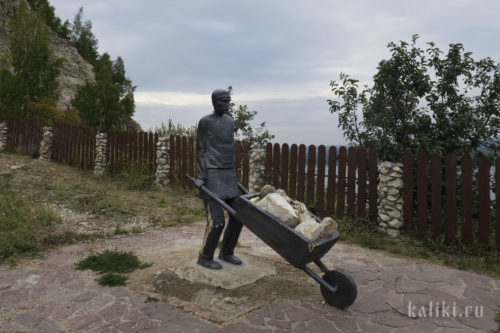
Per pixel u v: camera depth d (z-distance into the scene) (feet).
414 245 20.12
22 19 68.90
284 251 11.36
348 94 26.89
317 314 11.09
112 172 42.68
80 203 27.96
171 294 12.48
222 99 14.20
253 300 12.09
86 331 9.80
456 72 23.43
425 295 12.89
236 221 14.69
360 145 26.45
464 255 18.43
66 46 132.16
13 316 10.64
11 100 62.69
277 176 29.27
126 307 11.34
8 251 16.25
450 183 19.71
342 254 18.45
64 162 48.29
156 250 18.10
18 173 38.24
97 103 79.36
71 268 15.02
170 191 35.78
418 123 24.27
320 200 26.09
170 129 49.80
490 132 22.61
